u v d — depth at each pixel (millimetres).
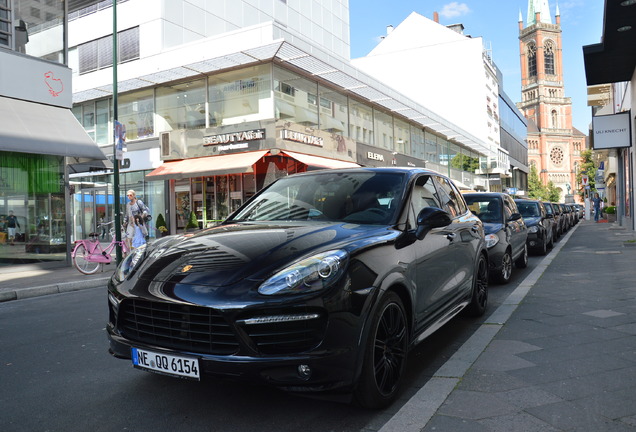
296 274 2615
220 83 18703
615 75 15312
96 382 3529
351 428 2699
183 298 2633
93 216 21266
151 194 20172
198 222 19031
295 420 2809
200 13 22469
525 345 4121
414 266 3369
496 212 8188
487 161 47469
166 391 3307
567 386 3172
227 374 2541
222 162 17266
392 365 3057
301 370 2535
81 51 22969
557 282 7359
